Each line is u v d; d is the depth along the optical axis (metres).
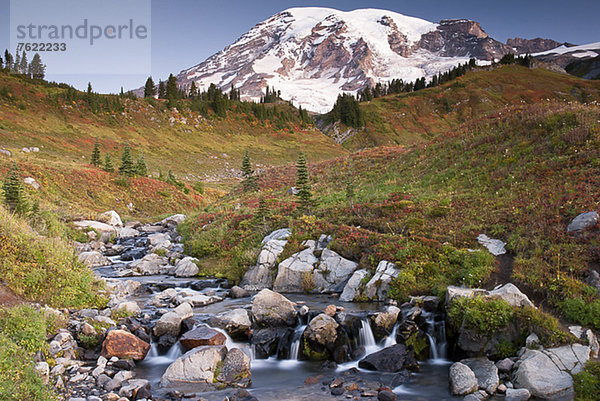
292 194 41.03
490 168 27.50
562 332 10.85
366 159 46.22
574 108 29.45
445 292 14.62
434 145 38.34
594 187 18.64
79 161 92.19
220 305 17.06
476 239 18.38
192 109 174.12
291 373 11.62
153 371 11.38
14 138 96.19
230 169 128.12
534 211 18.77
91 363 11.27
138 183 65.31
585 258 14.29
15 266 14.66
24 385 8.30
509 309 11.92
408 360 11.95
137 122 145.62
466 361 11.46
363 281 17.67
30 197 41.16
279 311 14.42
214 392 10.06
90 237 33.91
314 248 21.50
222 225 30.61
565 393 9.16
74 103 136.88
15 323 10.64
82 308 15.18
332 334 12.83
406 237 19.89
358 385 10.55
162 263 26.48
